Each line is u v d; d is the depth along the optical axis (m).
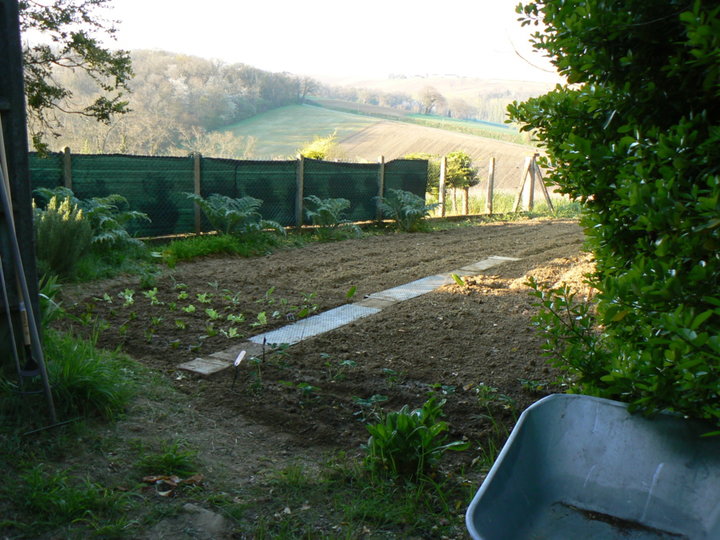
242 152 52.69
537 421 2.15
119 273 8.39
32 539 2.74
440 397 4.53
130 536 2.81
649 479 1.97
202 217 11.68
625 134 2.66
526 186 22.09
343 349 5.62
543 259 10.84
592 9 2.37
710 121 2.41
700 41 1.87
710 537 1.79
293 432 4.03
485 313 6.98
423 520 3.01
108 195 10.30
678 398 2.01
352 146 60.06
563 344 3.01
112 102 8.60
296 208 13.47
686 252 1.94
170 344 5.67
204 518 2.96
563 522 1.98
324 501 3.18
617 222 2.65
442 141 58.53
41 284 6.93
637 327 2.47
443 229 15.75
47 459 3.35
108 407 3.93
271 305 7.23
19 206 4.00
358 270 9.60
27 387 3.85
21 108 3.91
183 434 3.86
